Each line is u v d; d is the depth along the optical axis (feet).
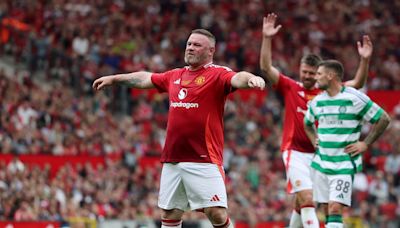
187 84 83.87
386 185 229.45
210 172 83.10
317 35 330.75
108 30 283.38
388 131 257.96
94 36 276.82
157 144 225.35
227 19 323.78
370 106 96.53
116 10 301.22
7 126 202.28
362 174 228.02
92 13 293.02
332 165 97.30
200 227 174.50
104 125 222.07
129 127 227.61
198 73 83.97
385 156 247.29
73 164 198.18
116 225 172.55
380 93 286.87
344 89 97.40
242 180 213.05
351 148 96.89
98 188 189.16
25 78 232.94
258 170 221.25
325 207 103.09
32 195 173.06
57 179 183.62
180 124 83.35
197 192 83.15
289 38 324.19
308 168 106.01
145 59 274.36
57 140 205.57
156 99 247.91
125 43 280.31
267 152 235.81
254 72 292.40
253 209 199.31
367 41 107.04
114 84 88.84
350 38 333.62
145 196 193.88
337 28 338.13
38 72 247.29
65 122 216.54
